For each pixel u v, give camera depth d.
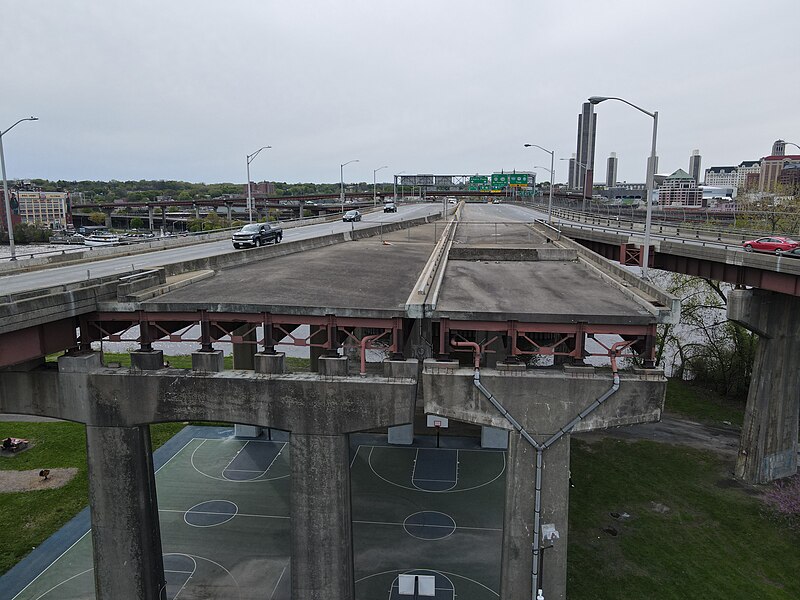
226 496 34.06
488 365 42.03
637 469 39.47
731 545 30.62
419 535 29.97
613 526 31.92
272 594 25.31
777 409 38.00
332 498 22.02
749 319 36.88
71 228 191.50
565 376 21.16
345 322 22.39
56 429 45.38
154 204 195.25
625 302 24.53
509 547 21.95
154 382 22.42
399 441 41.59
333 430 21.78
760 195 81.94
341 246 52.44
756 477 38.06
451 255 42.59
